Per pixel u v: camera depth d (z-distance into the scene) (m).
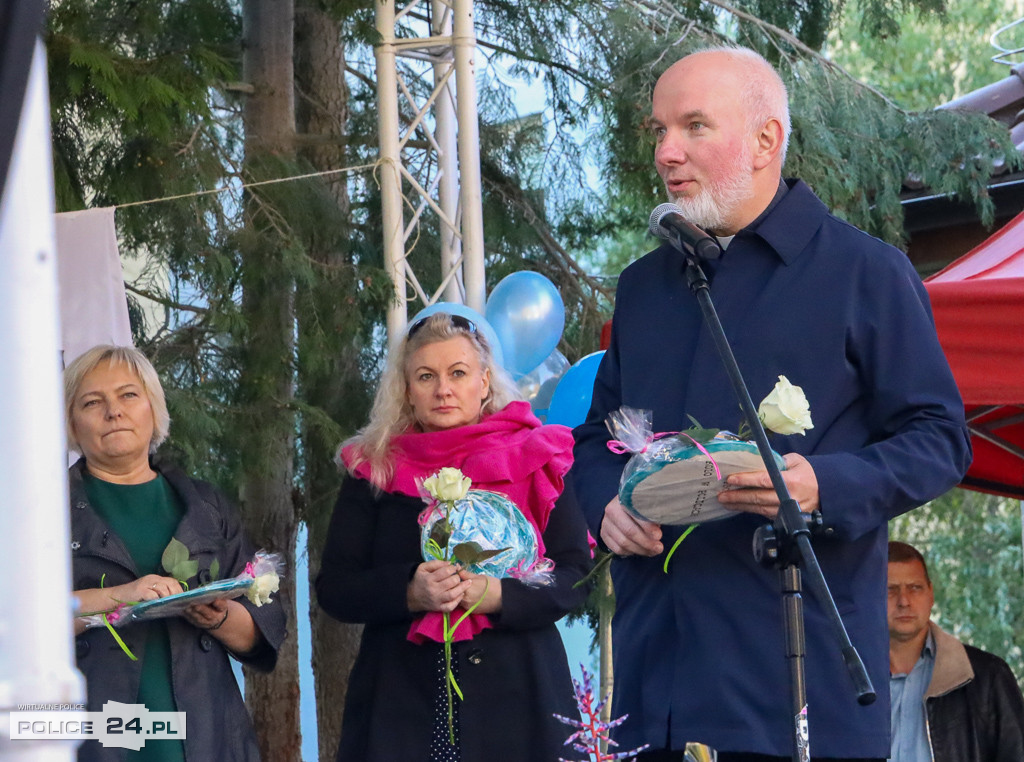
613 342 3.57
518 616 3.85
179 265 7.37
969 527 15.15
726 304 3.25
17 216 1.41
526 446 4.02
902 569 5.10
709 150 3.22
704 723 3.01
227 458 7.39
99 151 7.12
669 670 3.13
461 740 3.80
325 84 8.84
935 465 3.02
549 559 3.96
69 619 1.43
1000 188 9.02
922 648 5.14
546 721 3.85
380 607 3.82
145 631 3.90
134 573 3.92
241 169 7.68
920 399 3.10
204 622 3.89
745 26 8.98
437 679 3.86
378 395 4.15
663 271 3.42
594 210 9.41
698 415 3.18
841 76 9.17
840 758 2.97
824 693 2.97
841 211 8.71
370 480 4.02
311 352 7.34
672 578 3.17
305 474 8.09
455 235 7.21
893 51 17.16
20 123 1.29
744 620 3.04
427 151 8.84
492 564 3.78
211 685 3.93
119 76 6.44
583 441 3.56
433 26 7.43
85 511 3.94
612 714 3.27
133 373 4.11
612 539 3.16
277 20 8.24
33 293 1.41
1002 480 6.90
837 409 3.15
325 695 8.46
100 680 3.77
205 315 7.28
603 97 8.47
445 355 4.07
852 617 3.02
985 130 8.91
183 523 4.03
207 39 8.16
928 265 9.39
